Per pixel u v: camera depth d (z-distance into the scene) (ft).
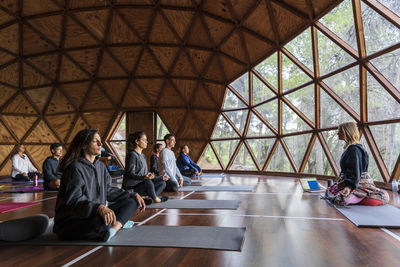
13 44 44.93
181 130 52.80
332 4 26.17
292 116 37.73
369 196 14.98
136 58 47.88
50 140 53.42
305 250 8.93
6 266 7.98
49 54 46.80
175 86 50.16
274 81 40.16
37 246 9.62
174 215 14.21
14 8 39.65
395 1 20.33
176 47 45.16
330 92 29.89
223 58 43.80
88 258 8.45
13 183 33.96
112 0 38.86
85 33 43.98
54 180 25.55
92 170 9.92
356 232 10.78
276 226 11.87
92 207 9.21
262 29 35.14
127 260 8.25
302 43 32.55
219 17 37.52
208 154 52.47
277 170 41.65
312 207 15.71
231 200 18.29
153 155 25.00
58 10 39.81
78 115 53.36
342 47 26.73
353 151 14.78
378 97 24.20
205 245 9.37
